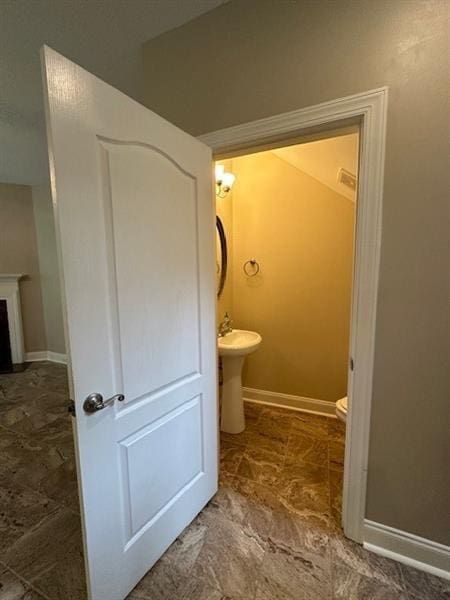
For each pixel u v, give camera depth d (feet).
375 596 3.77
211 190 4.80
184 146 4.18
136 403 3.78
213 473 5.38
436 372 3.78
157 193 3.81
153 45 4.90
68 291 2.92
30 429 7.91
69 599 3.76
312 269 8.29
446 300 3.63
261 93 4.20
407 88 3.48
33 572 4.10
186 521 4.78
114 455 3.53
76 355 3.02
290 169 8.18
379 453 4.19
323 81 3.84
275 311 8.86
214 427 5.32
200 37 4.51
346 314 8.07
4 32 4.65
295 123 4.04
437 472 3.92
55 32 4.69
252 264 8.94
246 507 5.22
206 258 4.79
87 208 3.03
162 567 4.16
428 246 3.63
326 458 6.59
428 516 4.05
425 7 3.30
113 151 3.24
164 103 4.94
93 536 3.31
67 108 2.77
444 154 3.44
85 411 3.15
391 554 4.26
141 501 3.94
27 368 13.06
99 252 3.19
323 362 8.47
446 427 3.81
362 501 4.36
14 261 13.32
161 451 4.22
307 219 8.18
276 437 7.44
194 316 4.65
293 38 3.93
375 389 4.10
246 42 4.21
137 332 3.69
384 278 3.87
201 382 4.90
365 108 3.66
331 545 4.46
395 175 3.66
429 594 3.78
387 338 3.95
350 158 5.79
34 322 14.02
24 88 6.23
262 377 9.25
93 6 4.21
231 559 4.26
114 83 6.06
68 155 2.81
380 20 3.49
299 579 3.98
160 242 3.91
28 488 5.71
